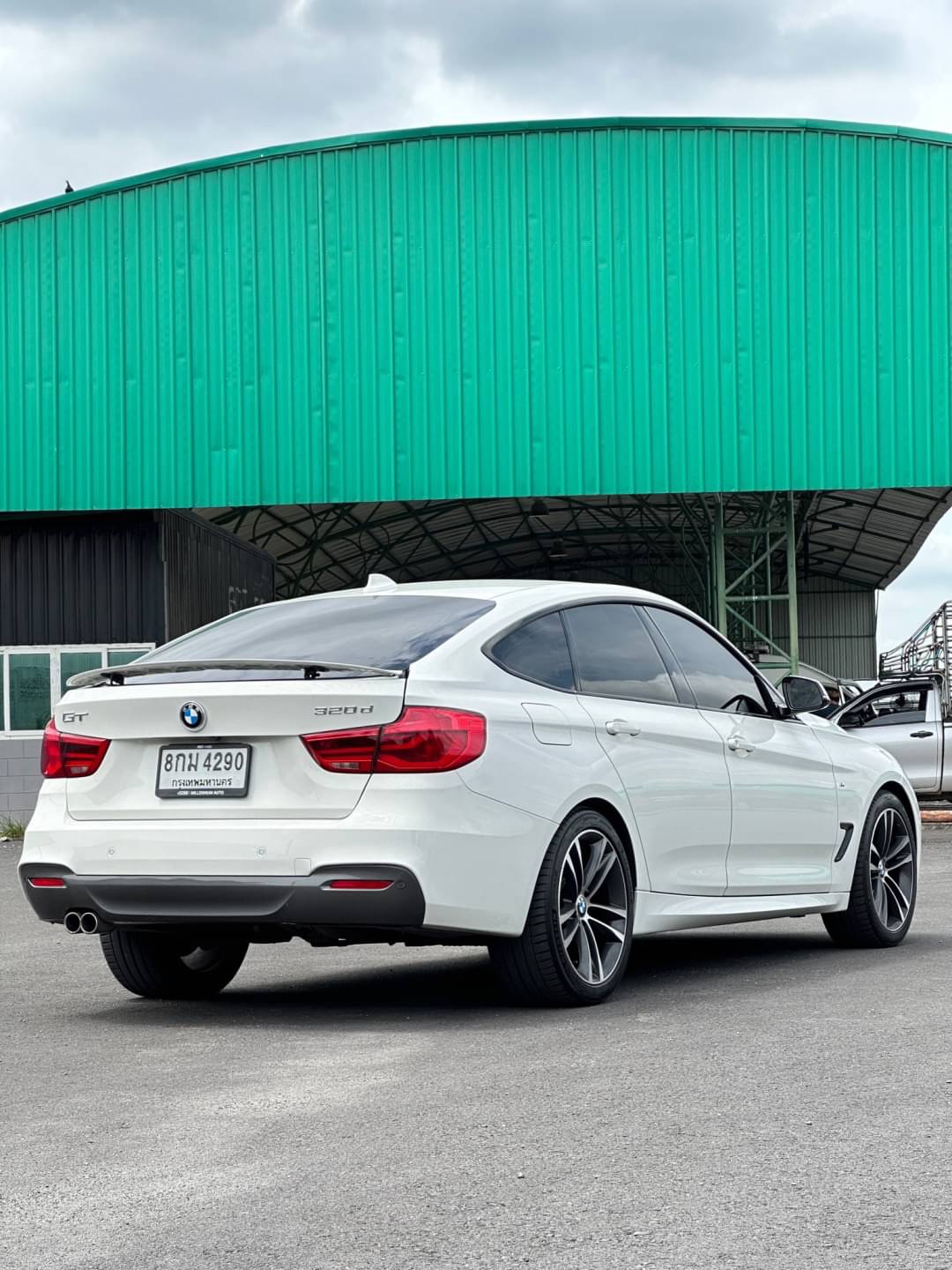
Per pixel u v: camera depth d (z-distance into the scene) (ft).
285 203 62.80
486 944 16.57
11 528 65.41
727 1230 8.94
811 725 21.91
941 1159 10.32
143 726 16.47
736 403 61.16
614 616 18.97
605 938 17.34
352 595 19.07
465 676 16.30
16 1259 8.75
